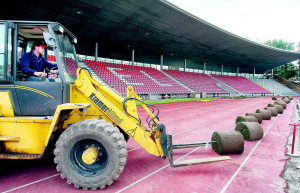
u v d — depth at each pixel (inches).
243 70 1999.3
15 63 116.9
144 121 332.5
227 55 1242.6
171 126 301.7
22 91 118.0
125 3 526.0
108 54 1069.1
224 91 1327.5
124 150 105.2
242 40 970.7
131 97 129.4
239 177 128.0
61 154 105.2
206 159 132.0
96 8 532.1
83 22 618.2
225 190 111.0
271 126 309.9
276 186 116.7
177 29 748.6
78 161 110.7
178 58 1270.9
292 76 2102.6
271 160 159.8
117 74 868.6
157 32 756.6
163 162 150.9
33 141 112.7
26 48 137.7
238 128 234.4
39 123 111.9
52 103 119.0
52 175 125.4
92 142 113.0
